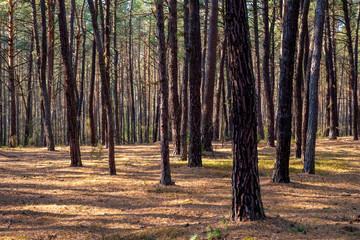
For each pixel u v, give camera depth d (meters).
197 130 13.11
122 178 10.83
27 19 29.61
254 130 5.71
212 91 16.70
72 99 13.07
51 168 12.56
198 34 13.32
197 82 13.11
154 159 15.46
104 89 11.33
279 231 5.21
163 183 9.88
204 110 17.06
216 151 17.89
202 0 23.12
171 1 14.45
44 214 6.84
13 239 5.32
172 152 17.42
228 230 5.25
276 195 8.56
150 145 24.80
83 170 12.23
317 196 8.48
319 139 26.47
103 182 10.15
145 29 40.06
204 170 12.27
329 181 10.50
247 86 5.60
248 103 5.62
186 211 7.02
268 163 14.02
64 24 12.88
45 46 19.56
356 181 10.52
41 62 19.64
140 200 8.09
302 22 12.98
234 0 5.54
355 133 24.00
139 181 10.40
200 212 6.89
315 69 11.58
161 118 9.85
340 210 6.95
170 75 15.92
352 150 18.47
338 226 5.64
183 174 11.66
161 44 9.49
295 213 6.64
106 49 18.47
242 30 5.55
